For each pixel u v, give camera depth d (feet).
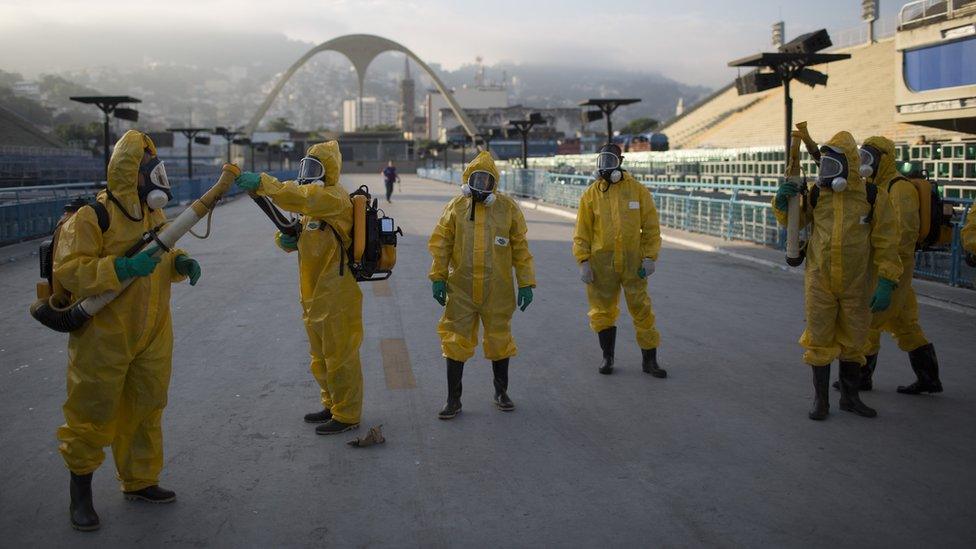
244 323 28.55
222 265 44.50
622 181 21.02
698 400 19.25
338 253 16.25
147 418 13.23
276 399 19.39
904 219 18.63
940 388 19.25
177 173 147.33
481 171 17.69
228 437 16.69
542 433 16.93
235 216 84.43
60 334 26.63
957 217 33.88
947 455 15.46
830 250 17.07
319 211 15.37
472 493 13.80
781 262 42.75
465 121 441.68
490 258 17.81
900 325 19.19
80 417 12.29
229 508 13.23
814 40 42.65
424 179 249.34
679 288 35.96
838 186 16.69
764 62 43.86
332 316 16.26
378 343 25.38
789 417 17.87
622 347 24.94
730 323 28.37
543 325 28.25
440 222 18.25
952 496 13.55
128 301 12.23
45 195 62.59
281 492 13.87
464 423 17.61
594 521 12.69
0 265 43.91
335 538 12.14
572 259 46.52
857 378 17.95
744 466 14.97
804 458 15.35
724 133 174.19
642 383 20.80
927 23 82.64
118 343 12.20
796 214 17.54
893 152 19.60
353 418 16.89
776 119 155.94
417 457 15.55
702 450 15.83
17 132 242.78
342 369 16.52
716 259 46.34
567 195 92.68
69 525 12.59
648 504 13.32
